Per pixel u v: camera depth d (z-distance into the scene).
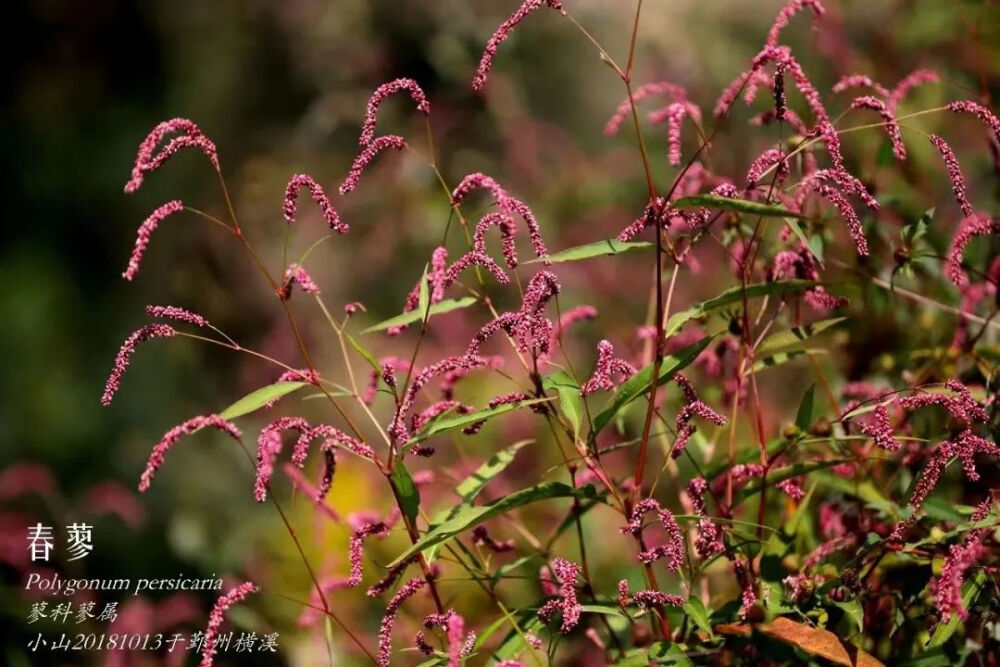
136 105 7.54
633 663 2.41
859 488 2.84
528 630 2.39
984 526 2.30
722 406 3.13
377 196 6.97
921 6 4.29
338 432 2.33
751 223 3.15
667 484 3.91
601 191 6.07
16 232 6.95
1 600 3.79
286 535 4.23
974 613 2.53
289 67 7.61
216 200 7.26
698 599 2.42
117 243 7.05
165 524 4.65
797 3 2.54
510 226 2.28
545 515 4.01
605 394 5.16
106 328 6.56
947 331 3.26
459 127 7.11
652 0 6.04
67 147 7.24
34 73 7.46
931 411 3.02
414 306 2.62
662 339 2.37
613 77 7.33
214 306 6.86
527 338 2.36
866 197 2.28
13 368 6.09
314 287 2.42
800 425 2.68
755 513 3.05
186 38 7.64
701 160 3.11
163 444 2.26
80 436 5.69
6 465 5.57
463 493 2.54
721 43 5.72
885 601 2.72
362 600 3.73
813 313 3.39
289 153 7.39
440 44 7.24
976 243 3.24
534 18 7.37
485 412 2.29
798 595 2.46
